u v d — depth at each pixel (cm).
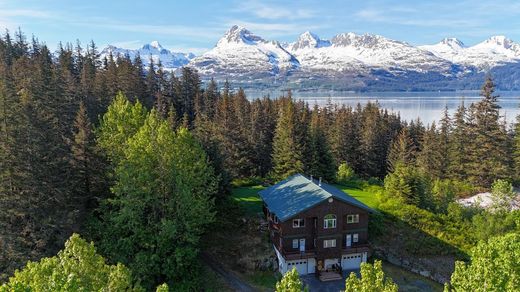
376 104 11931
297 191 4700
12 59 8788
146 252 3681
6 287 1670
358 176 8125
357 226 4459
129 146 3978
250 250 4538
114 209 4100
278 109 9706
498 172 6962
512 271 2069
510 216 4272
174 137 4103
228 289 3978
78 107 6038
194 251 3875
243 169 7081
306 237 4331
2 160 3419
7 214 3331
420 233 4816
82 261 2070
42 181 3538
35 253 3338
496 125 7244
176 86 9650
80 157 4169
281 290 1756
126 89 7969
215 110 8725
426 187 5450
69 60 9450
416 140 9931
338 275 4247
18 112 3738
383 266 4541
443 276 4381
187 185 3934
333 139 8500
